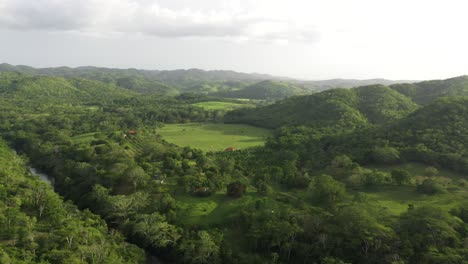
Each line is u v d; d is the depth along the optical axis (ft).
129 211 303.07
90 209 327.88
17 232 227.20
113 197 316.19
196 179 342.23
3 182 306.76
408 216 248.32
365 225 237.04
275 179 370.94
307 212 278.46
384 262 217.36
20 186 313.73
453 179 339.77
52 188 383.24
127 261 244.42
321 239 245.65
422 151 379.76
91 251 224.74
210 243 252.42
